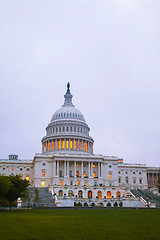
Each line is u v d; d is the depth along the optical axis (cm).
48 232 2244
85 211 5525
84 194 11481
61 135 15388
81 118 17400
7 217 3822
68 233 2181
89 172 13550
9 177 6631
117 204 9231
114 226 2638
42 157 13600
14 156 15838
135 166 16012
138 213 4822
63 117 17012
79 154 13912
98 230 2345
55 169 13300
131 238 1928
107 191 11712
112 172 14288
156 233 2156
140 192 11500
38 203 8250
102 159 14038
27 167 15050
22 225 2761
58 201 8306
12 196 6394
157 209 6544
